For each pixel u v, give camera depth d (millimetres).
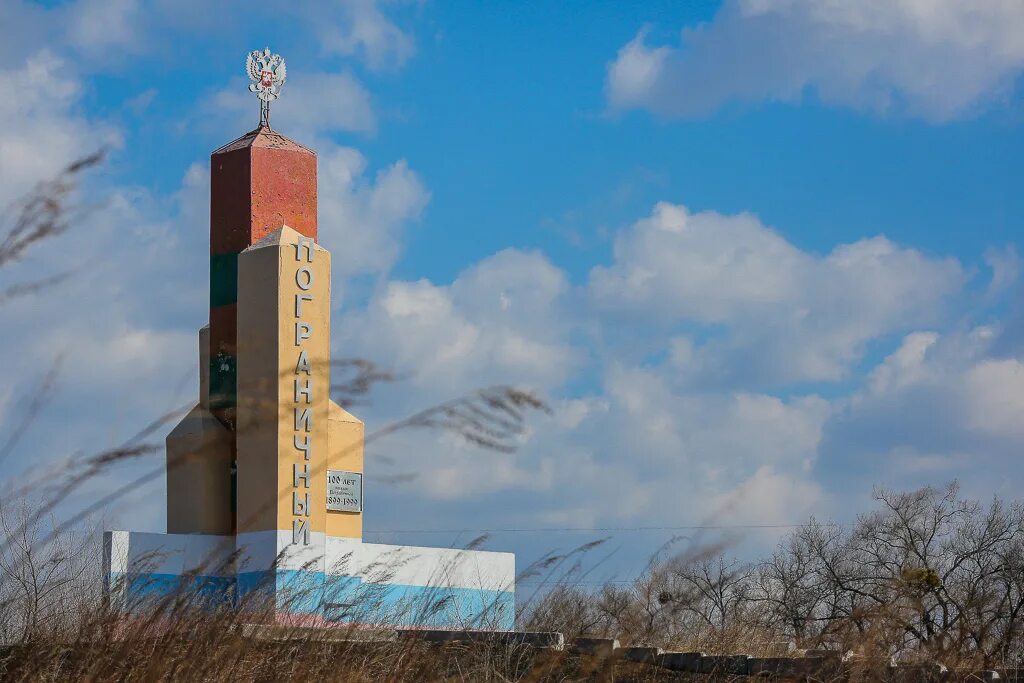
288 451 29359
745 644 14961
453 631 15039
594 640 13773
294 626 11969
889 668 13250
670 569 10953
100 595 11727
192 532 30047
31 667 10672
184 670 10430
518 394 7199
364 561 29781
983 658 13430
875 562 26781
